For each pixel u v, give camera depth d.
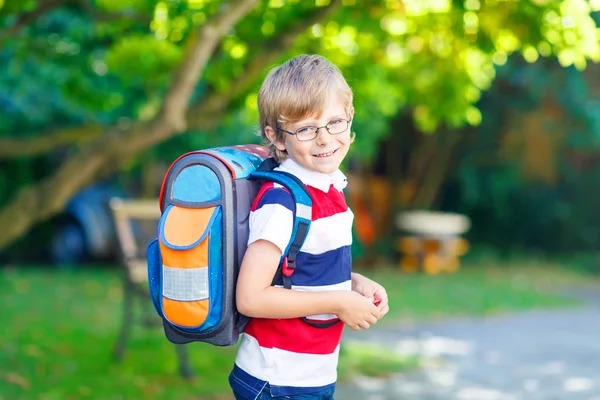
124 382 4.50
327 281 1.94
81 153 5.42
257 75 5.33
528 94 13.69
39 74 8.09
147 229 5.66
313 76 1.93
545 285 11.38
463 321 7.97
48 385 4.31
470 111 6.22
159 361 5.07
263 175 1.94
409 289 10.12
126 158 5.69
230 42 5.44
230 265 1.88
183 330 1.91
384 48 5.99
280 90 1.94
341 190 2.06
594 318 8.37
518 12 4.66
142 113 7.08
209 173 1.89
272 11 5.11
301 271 1.92
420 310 8.49
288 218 1.86
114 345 5.45
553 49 4.76
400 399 4.59
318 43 5.73
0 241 5.55
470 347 6.47
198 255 1.85
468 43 5.16
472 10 4.74
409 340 6.76
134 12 5.30
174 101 4.75
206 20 4.37
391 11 5.13
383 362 5.57
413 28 5.43
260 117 2.04
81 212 11.94
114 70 6.01
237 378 2.00
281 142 2.00
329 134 1.93
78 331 5.91
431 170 14.70
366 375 5.18
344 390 4.76
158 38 5.48
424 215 13.10
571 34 4.61
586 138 13.98
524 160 15.12
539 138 14.89
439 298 9.40
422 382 5.06
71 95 6.99
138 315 6.90
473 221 15.79
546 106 14.42
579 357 6.07
